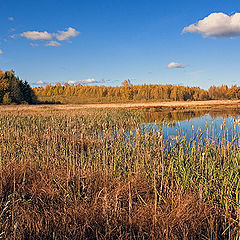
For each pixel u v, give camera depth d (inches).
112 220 127.3
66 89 4594.0
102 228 126.3
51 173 190.4
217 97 4234.7
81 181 178.7
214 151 226.7
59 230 120.3
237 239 116.4
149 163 211.9
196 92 4109.3
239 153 190.9
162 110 1419.8
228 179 160.9
